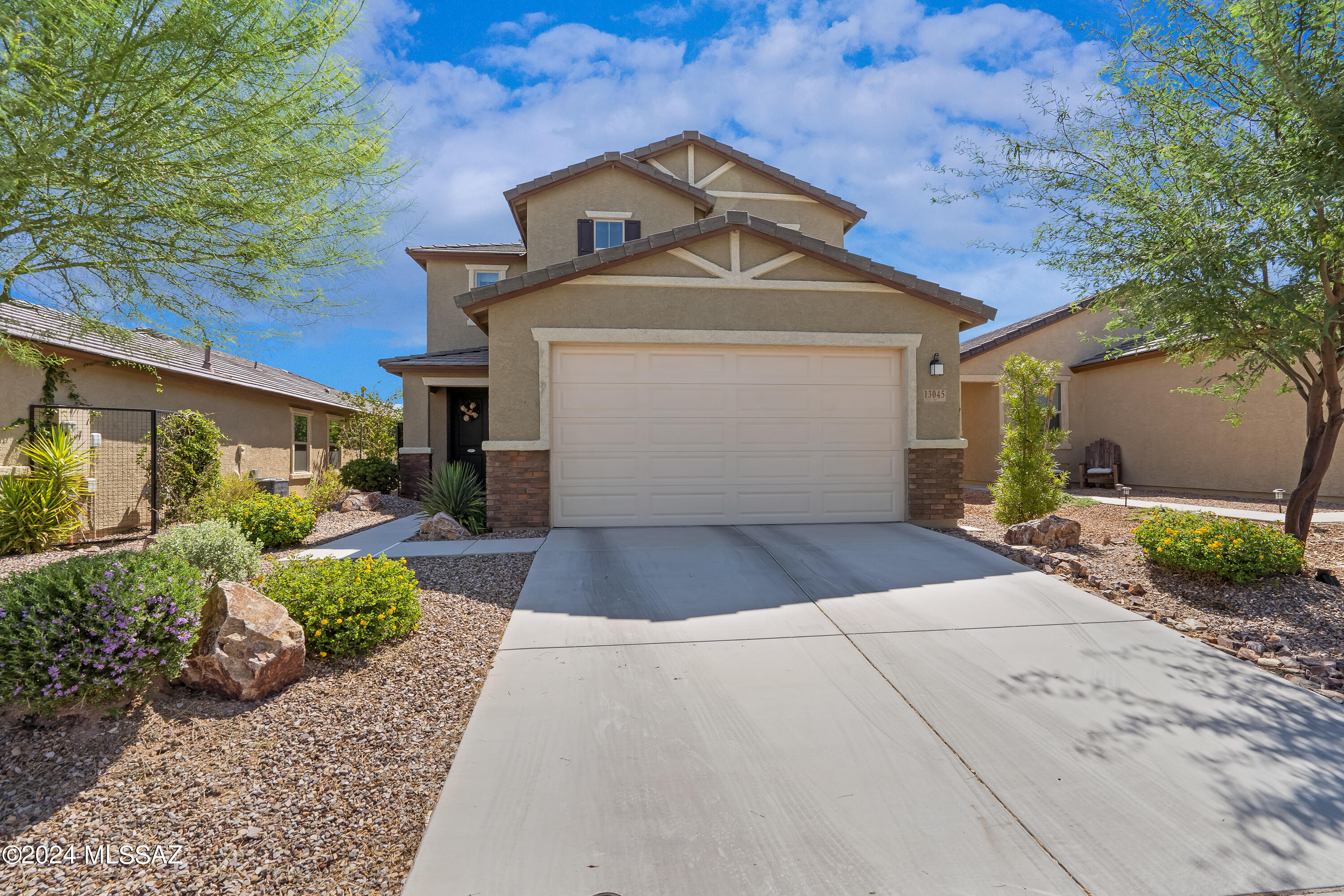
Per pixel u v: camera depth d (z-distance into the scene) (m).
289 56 4.07
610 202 13.55
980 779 2.92
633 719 3.46
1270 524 7.73
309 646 4.03
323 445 19.50
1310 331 5.69
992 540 8.05
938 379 9.09
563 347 8.64
